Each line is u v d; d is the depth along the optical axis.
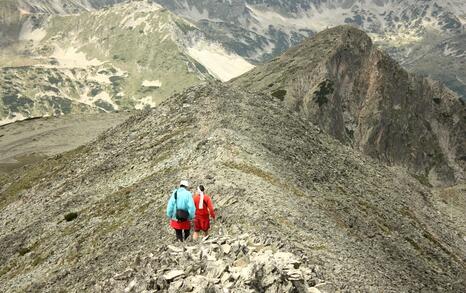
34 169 99.31
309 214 47.44
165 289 23.67
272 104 89.38
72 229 57.44
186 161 58.62
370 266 43.22
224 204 41.97
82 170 79.56
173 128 74.50
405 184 95.69
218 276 23.73
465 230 90.06
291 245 33.88
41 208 72.00
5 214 80.06
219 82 89.88
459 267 67.69
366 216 63.75
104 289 27.97
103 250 46.50
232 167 52.66
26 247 60.38
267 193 46.50
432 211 90.94
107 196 62.50
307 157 72.56
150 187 56.47
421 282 52.44
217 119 71.38
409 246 63.91
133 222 48.75
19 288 49.78
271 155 62.25
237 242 26.97
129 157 72.81
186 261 25.92
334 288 26.75
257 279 23.27
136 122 88.00
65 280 45.06
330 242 42.59
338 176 73.69
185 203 31.59
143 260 30.17
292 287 23.31
